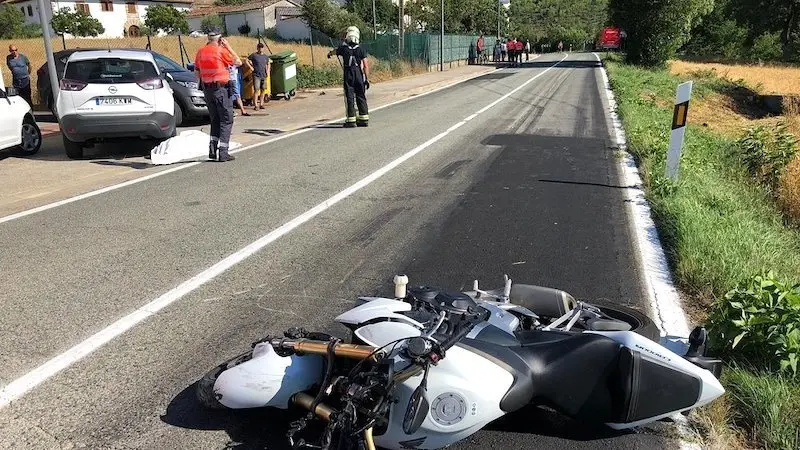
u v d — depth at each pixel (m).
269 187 8.60
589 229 6.74
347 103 14.45
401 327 2.87
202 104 15.52
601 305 4.12
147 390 3.63
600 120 15.70
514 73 36.16
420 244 6.20
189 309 4.69
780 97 30.97
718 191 8.52
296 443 3.09
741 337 3.77
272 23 63.53
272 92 20.53
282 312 4.63
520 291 3.83
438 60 41.44
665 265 5.69
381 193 8.27
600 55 67.06
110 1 65.06
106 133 10.53
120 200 8.01
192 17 67.19
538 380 2.96
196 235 6.49
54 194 8.45
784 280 4.80
